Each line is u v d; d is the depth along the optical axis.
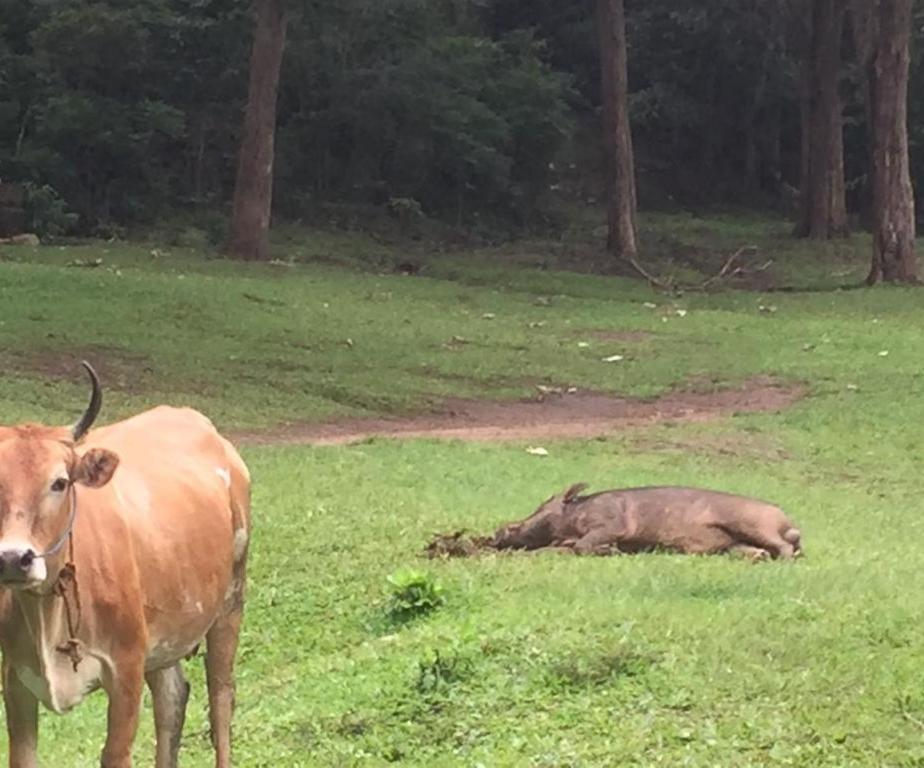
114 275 23.84
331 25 37.41
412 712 7.08
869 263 36.00
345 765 6.57
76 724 8.02
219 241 32.62
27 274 23.12
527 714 6.81
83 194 33.38
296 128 38.12
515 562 9.99
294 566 10.28
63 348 19.39
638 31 47.06
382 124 38.06
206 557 5.92
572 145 46.56
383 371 20.02
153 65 34.66
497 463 14.57
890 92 29.78
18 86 33.78
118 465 5.34
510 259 34.31
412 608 8.93
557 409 18.88
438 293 27.22
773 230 41.91
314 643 8.88
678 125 48.22
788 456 16.02
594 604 8.35
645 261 35.62
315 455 14.62
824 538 11.49
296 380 19.08
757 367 21.19
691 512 10.48
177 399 17.55
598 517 10.55
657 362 21.50
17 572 4.85
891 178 30.12
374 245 34.78
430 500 12.54
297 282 26.52
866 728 6.19
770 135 48.78
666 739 6.29
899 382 19.95
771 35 45.91
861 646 7.27
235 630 6.48
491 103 40.03
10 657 5.32
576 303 27.64
